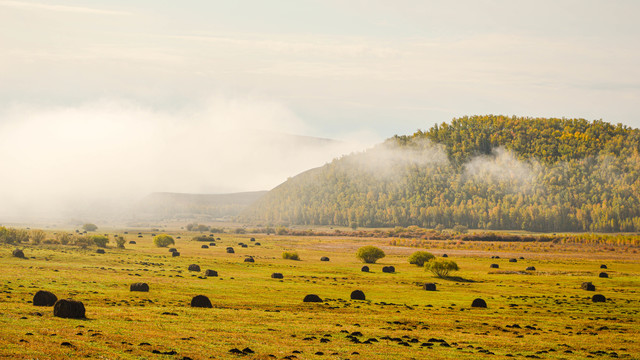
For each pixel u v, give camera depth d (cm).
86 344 3469
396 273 12238
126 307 5500
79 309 4509
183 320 4831
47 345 3338
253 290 7806
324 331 4744
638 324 6081
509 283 10650
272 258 15338
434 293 8694
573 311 7056
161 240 17662
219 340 4016
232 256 15250
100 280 7756
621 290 9681
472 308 7119
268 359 3484
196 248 18312
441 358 3866
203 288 7662
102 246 15125
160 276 8869
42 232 14162
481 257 19250
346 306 6731
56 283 7075
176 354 3438
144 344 3644
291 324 5053
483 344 4600
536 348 4516
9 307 4772
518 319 6281
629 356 4300
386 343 4341
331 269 12512
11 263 9156
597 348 4603
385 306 6944
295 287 8512
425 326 5509
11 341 3350
